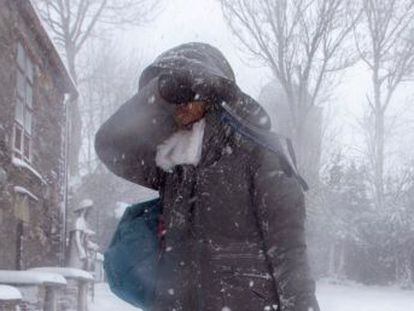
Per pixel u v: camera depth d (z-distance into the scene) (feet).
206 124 6.35
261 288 6.00
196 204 6.25
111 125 6.73
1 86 26.99
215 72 6.35
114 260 6.77
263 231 6.08
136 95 6.65
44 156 37.32
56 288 24.94
